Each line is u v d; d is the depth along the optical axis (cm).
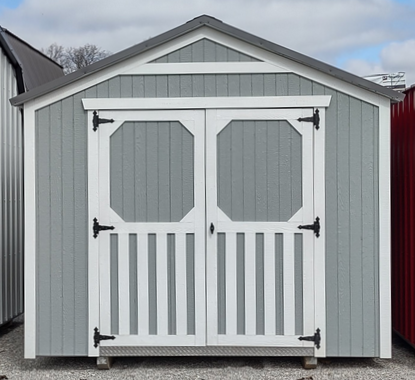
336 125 505
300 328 505
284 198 506
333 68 499
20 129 741
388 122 503
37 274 516
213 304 506
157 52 509
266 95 507
